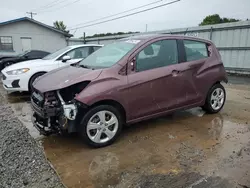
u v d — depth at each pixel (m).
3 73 6.59
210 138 3.70
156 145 3.49
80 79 3.29
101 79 3.37
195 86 4.35
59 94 3.32
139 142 3.61
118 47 4.04
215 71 4.66
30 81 6.54
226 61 11.74
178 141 3.61
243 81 9.48
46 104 3.30
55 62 6.88
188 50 4.34
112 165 2.95
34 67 6.58
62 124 3.26
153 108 3.85
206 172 2.73
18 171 2.84
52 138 3.82
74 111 3.20
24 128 4.25
